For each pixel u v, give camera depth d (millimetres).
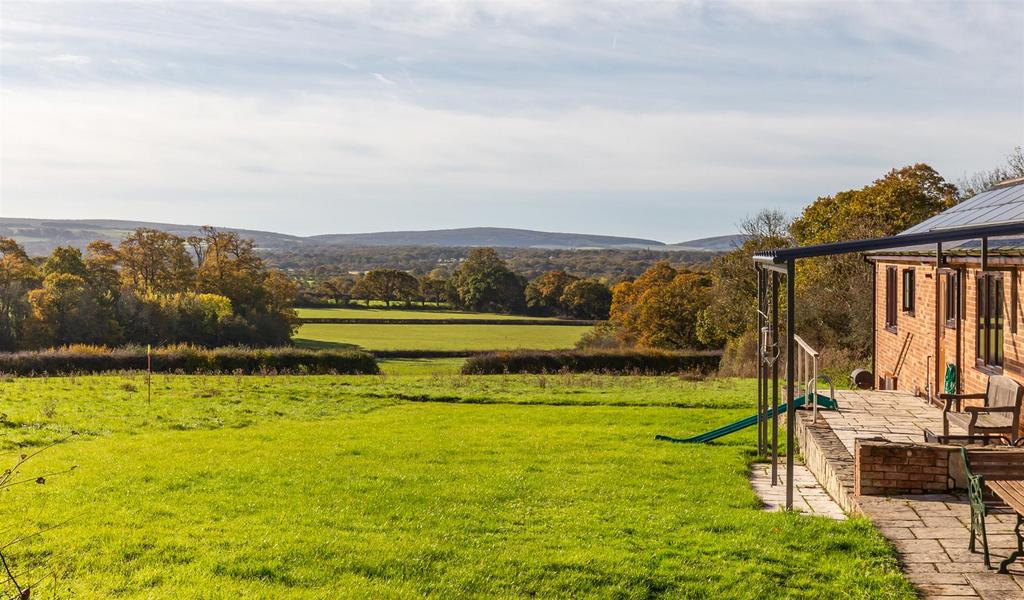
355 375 36219
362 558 8023
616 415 20859
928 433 11438
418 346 66875
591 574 7418
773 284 11664
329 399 24922
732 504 10414
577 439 16469
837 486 10430
